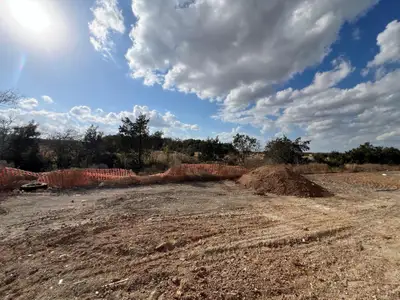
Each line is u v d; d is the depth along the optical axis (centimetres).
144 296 246
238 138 2097
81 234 413
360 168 1950
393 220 546
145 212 560
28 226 457
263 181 969
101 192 823
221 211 590
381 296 255
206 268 303
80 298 243
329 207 662
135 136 1742
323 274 299
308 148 2017
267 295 251
